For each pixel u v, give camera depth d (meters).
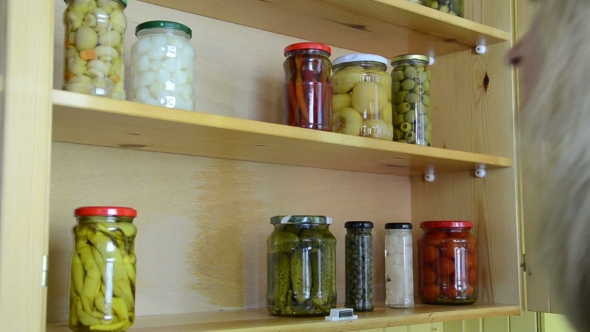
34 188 0.78
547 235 0.40
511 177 1.49
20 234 0.77
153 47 1.02
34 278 0.77
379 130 1.26
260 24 1.37
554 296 0.40
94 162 1.14
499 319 1.77
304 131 1.10
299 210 1.43
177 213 1.24
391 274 1.42
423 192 1.65
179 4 1.24
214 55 1.32
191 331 0.96
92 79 0.93
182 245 1.24
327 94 1.22
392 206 1.63
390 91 1.32
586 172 0.38
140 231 1.19
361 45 1.55
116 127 0.98
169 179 1.23
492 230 1.51
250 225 1.34
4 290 0.75
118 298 0.92
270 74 1.41
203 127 0.98
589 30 0.40
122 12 1.00
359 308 1.30
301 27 1.40
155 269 1.20
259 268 1.35
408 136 1.37
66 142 1.11
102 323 0.89
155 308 1.19
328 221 1.23
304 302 1.16
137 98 1.01
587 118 0.39
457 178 1.58
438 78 1.64
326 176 1.50
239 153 1.25
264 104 1.39
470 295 1.45
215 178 1.30
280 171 1.41
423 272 1.49
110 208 0.94
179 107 1.02
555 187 0.40
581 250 0.38
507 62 0.45
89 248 0.92
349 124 1.26
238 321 1.09
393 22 1.37
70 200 1.11
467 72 1.58
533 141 0.42
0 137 0.77
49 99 0.80
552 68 0.41
